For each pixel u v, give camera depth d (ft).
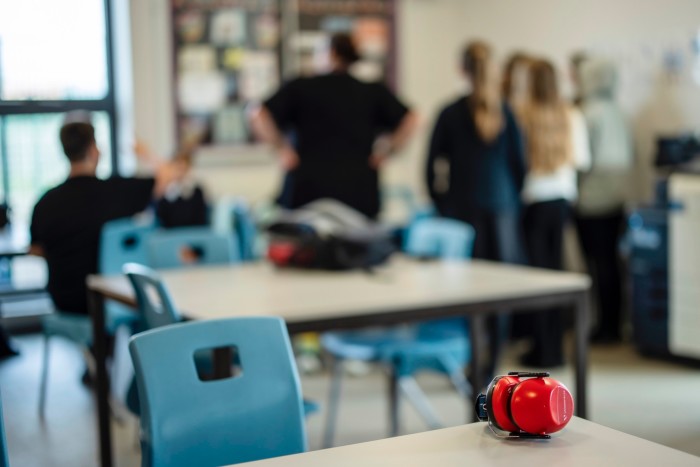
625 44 19.84
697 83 18.31
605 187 19.03
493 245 16.66
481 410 5.57
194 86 22.86
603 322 19.40
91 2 22.80
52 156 22.81
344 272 11.88
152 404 6.33
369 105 15.83
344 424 14.25
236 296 10.21
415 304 9.86
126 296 10.37
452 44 25.29
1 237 17.12
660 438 13.08
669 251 17.38
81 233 14.61
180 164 20.03
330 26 24.02
